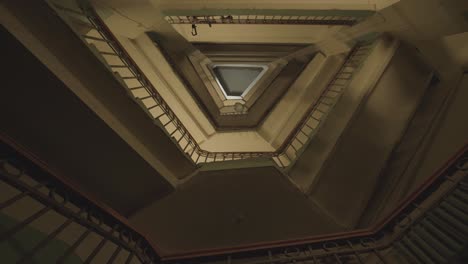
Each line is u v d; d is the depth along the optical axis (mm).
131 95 3527
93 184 3822
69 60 3084
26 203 2668
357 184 4863
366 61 5184
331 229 4680
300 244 2674
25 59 2504
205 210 4516
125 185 4000
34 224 2627
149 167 3875
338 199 4758
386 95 5203
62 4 3180
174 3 5258
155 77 6652
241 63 9055
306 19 5809
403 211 2812
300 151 4758
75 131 3230
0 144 1744
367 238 2854
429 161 4480
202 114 8398
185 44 7090
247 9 5113
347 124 4883
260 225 4652
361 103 4992
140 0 4742
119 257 3352
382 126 5086
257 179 4371
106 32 3984
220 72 9609
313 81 8031
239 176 4340
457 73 5078
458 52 5078
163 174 4094
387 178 5062
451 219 2453
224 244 4684
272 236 4684
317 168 4676
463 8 3787
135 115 3748
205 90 8531
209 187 4367
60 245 2738
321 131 4816
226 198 4473
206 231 4645
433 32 4598
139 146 3848
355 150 4895
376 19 5152
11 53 2447
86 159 3535
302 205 4562
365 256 2914
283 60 8609
